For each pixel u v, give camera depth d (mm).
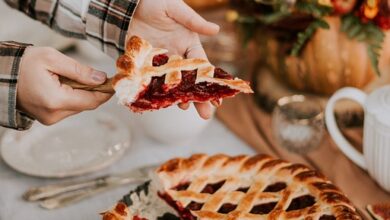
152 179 768
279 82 986
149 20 792
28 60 706
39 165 854
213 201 732
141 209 747
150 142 921
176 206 754
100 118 948
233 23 1069
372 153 785
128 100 660
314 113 897
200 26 767
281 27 892
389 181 788
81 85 696
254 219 707
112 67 1096
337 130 842
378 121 752
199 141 923
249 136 920
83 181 823
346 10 839
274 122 918
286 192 731
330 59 881
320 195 719
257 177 766
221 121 963
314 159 871
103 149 887
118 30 798
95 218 787
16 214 792
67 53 1150
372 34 840
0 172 862
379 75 845
